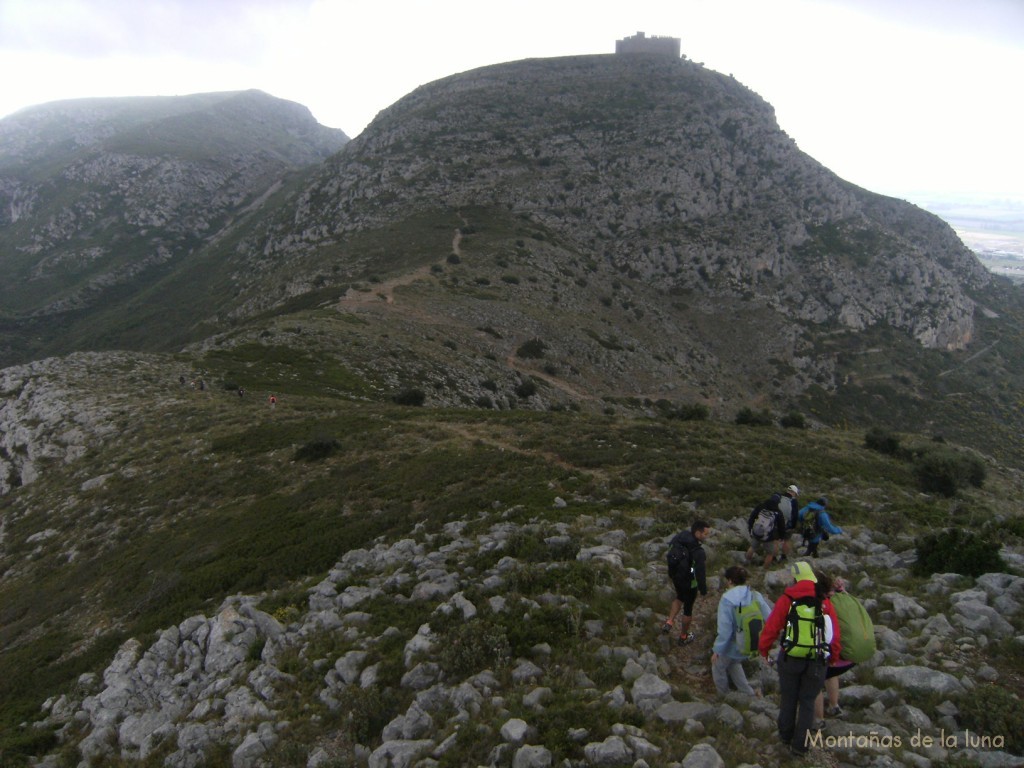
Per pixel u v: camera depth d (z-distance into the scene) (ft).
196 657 43.04
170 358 186.80
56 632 61.72
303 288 351.25
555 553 44.55
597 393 284.20
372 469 89.40
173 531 81.25
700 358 373.81
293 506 79.46
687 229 469.57
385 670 32.17
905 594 35.29
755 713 24.54
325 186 543.80
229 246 606.55
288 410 134.62
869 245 476.54
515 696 26.81
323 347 210.79
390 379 199.82
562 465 83.46
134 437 121.70
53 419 134.51
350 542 62.13
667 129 524.93
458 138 538.06
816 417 351.46
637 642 31.53
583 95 585.22
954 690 24.56
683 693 26.13
